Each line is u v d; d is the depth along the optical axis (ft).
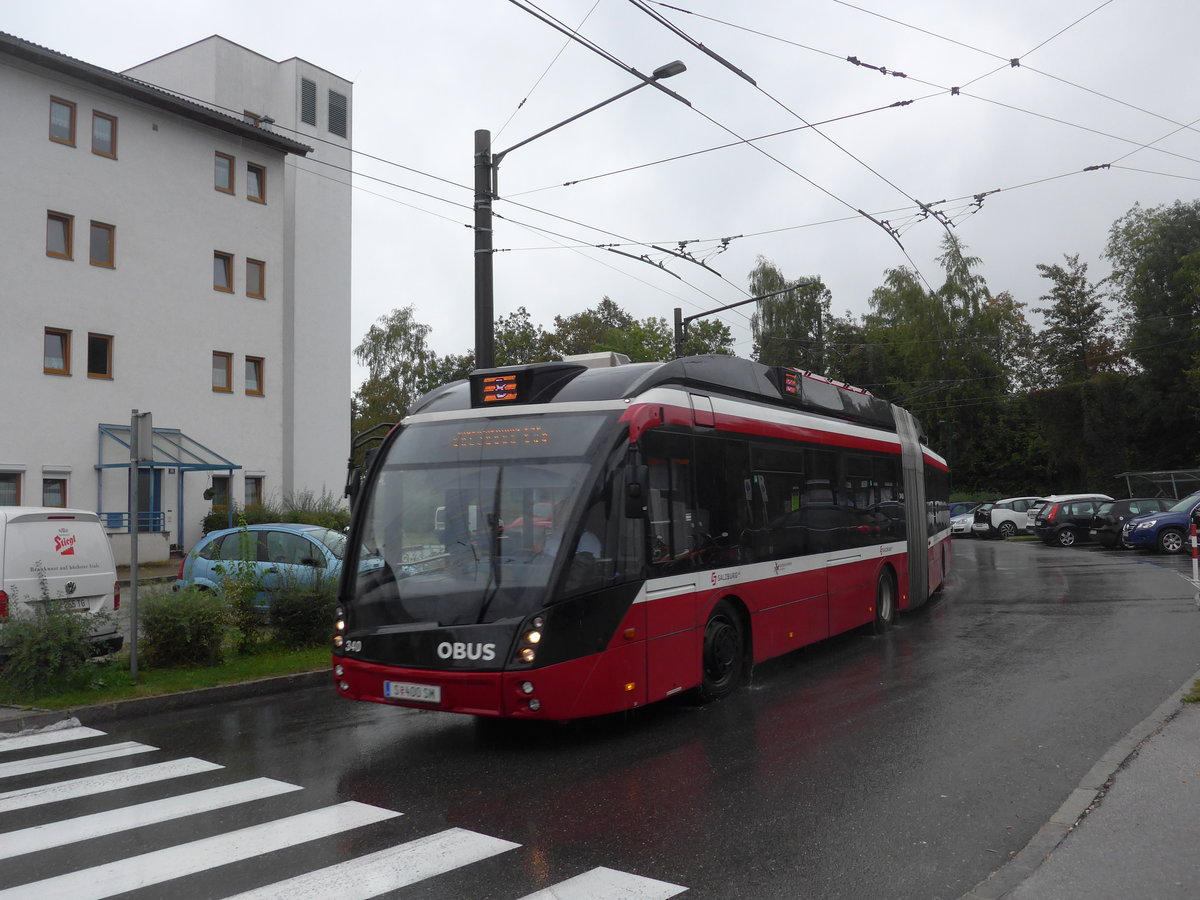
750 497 31.09
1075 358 204.03
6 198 89.35
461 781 21.38
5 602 34.24
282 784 21.56
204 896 15.07
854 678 32.19
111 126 98.94
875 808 18.53
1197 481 144.36
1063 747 22.48
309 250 126.72
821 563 36.17
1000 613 48.93
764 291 191.31
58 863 16.71
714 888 14.89
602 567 23.71
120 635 36.52
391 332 200.64
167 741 26.32
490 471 24.43
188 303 105.19
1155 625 41.91
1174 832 16.08
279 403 114.93
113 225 98.22
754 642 30.73
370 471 25.79
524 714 22.03
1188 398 163.94
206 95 120.06
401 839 17.52
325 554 46.98
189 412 104.88
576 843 17.08
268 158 114.93
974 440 190.39
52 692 30.68
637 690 24.41
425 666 22.84
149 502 100.42
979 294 178.81
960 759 21.75
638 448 24.70
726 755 22.82
